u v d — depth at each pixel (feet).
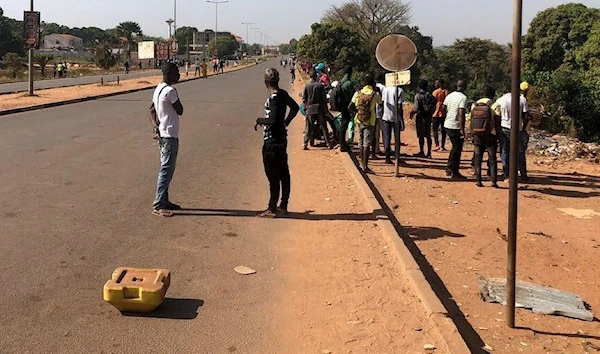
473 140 33.96
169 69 23.70
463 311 16.25
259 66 351.25
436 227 24.85
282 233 22.29
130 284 14.82
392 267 18.72
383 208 27.20
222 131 54.29
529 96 68.28
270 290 16.81
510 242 14.96
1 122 55.11
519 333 14.98
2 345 13.08
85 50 468.34
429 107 42.42
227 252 19.93
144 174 32.27
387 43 33.24
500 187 33.99
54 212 23.86
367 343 13.67
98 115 64.28
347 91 40.45
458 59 211.41
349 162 37.40
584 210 29.60
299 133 55.52
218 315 15.10
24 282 16.60
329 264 19.01
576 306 17.15
